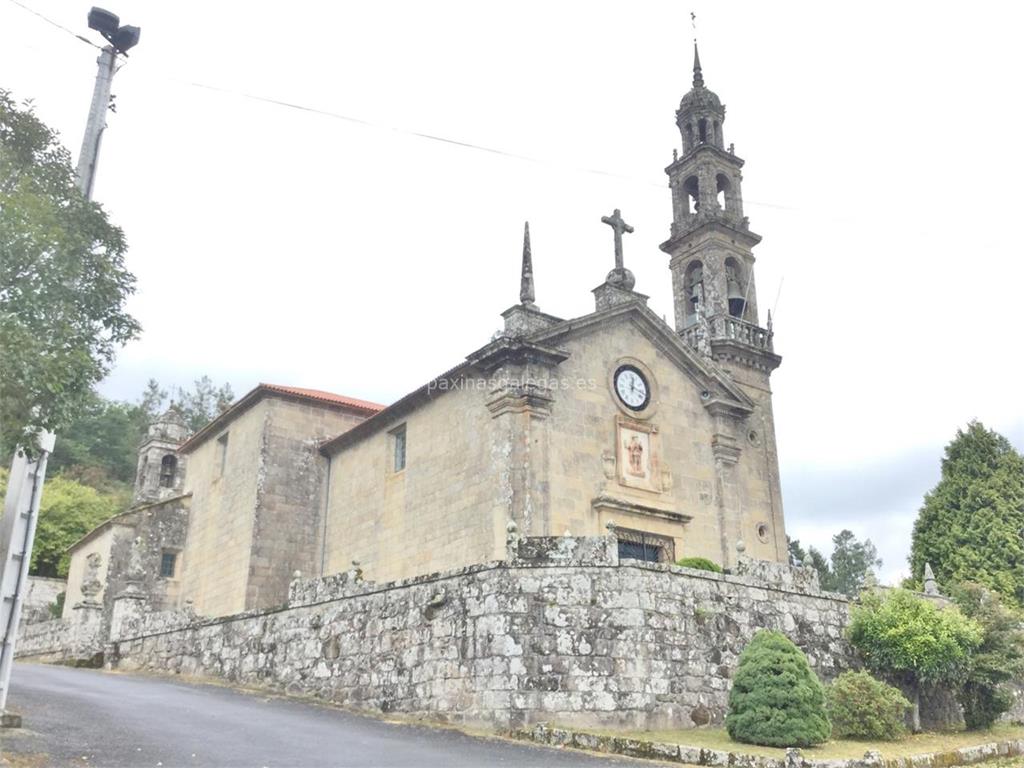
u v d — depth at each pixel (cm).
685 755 1443
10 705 1605
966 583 2314
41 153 1298
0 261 1152
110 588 3556
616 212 2917
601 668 1666
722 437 2850
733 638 1831
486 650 1675
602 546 1752
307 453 3309
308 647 2083
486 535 2383
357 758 1339
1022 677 2175
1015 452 3953
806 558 4919
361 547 2970
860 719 1764
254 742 1434
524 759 1384
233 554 3259
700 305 3259
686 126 3644
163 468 4597
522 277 2619
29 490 1434
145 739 1392
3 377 1105
